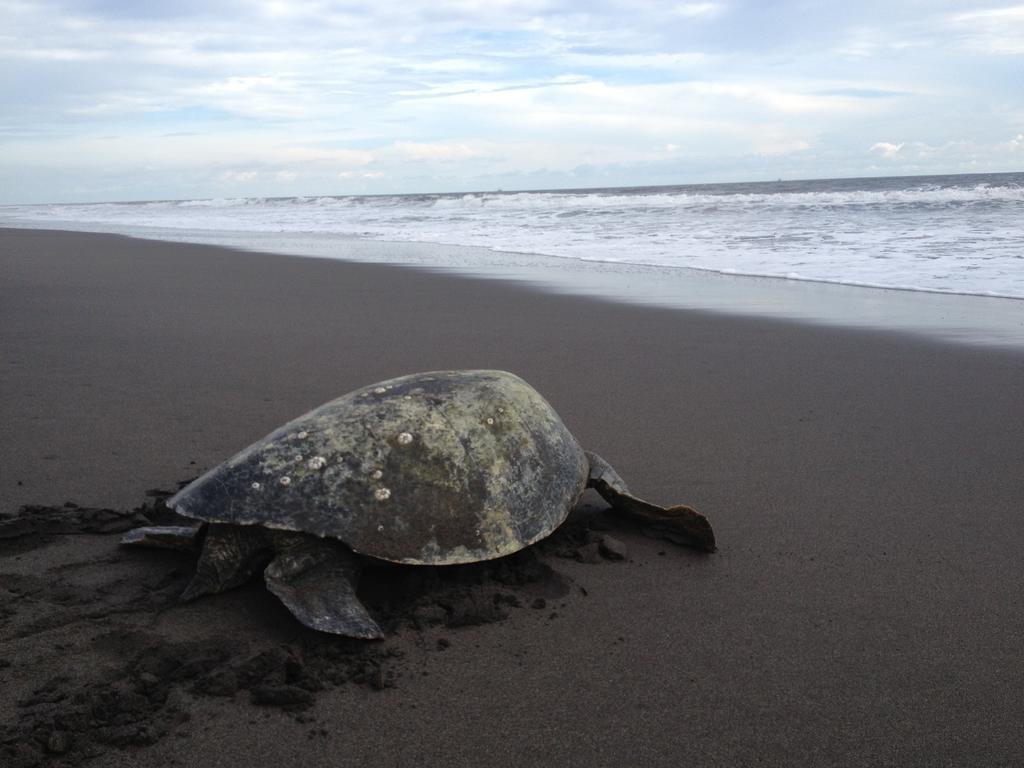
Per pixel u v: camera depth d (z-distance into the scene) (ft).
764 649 5.21
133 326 14.49
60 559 6.02
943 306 16.52
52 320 14.97
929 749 4.39
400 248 30.68
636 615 5.58
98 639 5.10
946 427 9.21
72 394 9.99
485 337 13.94
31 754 4.14
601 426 9.27
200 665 4.87
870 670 5.00
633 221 39.58
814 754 4.35
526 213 49.44
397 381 6.34
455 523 5.58
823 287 19.30
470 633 5.33
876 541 6.59
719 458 8.32
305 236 38.34
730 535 6.73
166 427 8.83
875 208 39.01
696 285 19.88
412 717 4.57
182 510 5.41
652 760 4.31
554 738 4.44
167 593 5.58
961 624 5.46
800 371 11.69
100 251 29.63
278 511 5.36
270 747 4.32
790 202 47.09
